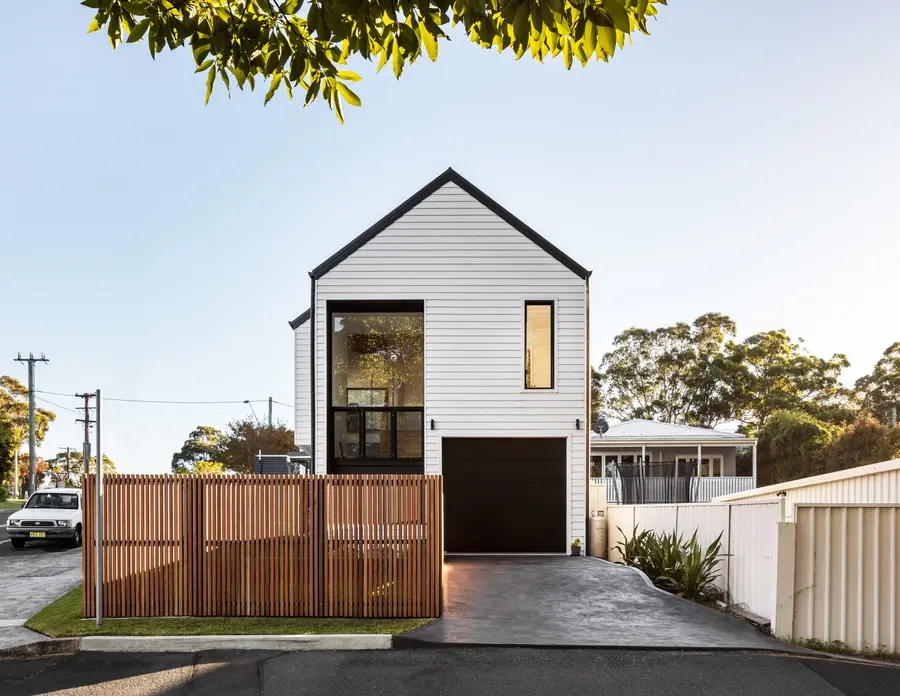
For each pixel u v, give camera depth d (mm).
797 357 46031
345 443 15047
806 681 6273
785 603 7398
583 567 12188
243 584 8375
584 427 14664
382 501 8500
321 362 14711
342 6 3369
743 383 45125
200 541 8398
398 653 7145
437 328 14766
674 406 46938
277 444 41750
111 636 7434
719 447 27844
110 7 3703
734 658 6902
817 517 7434
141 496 8398
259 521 8438
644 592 9820
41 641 7324
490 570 11820
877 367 46688
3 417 56844
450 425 14664
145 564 8367
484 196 14891
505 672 6543
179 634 7496
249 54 3797
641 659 6875
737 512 9203
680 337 47594
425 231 14883
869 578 7312
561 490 14766
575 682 6277
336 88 4129
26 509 18188
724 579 9602
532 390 14719
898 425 36188
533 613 8609
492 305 14812
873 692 6020
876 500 9086
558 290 14820
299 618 8281
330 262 14766
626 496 19031
